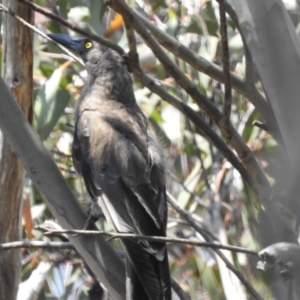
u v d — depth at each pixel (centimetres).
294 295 622
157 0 1206
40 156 734
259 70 686
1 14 1052
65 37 1027
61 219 739
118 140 871
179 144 1196
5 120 730
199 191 1179
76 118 951
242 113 1143
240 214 1145
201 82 1126
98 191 852
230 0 873
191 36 1160
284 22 687
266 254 584
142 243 752
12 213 902
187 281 1145
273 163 689
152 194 829
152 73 1236
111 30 1173
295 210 587
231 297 871
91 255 732
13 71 898
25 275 1145
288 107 659
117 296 728
